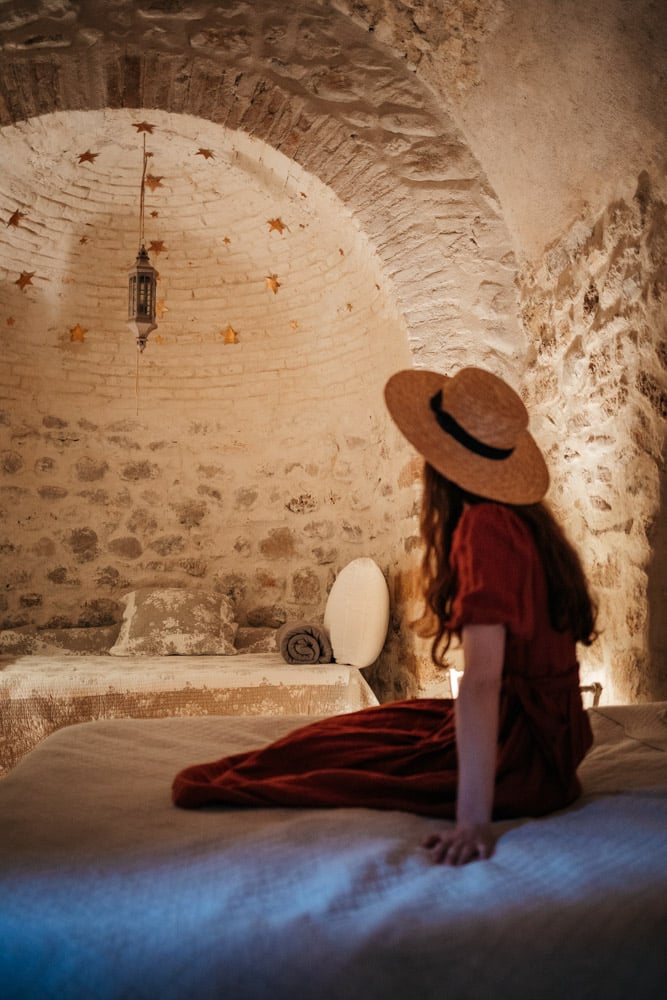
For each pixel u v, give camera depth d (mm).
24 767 1826
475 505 1526
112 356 5590
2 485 5352
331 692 4184
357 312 4973
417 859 1233
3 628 5285
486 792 1283
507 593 1354
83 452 5547
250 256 5355
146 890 1132
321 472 5418
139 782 1698
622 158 3090
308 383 5453
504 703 1530
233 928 1025
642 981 935
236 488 5613
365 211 4137
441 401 1580
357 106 4133
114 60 4000
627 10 2748
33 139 4230
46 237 5066
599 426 3338
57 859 1253
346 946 977
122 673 4121
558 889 1123
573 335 3551
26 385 5438
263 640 5281
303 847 1271
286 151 4129
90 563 5496
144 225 5250
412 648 4402
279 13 4102
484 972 940
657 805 1466
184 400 5656
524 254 4035
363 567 4668
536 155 3635
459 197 4125
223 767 1689
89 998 946
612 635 3232
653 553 2930
